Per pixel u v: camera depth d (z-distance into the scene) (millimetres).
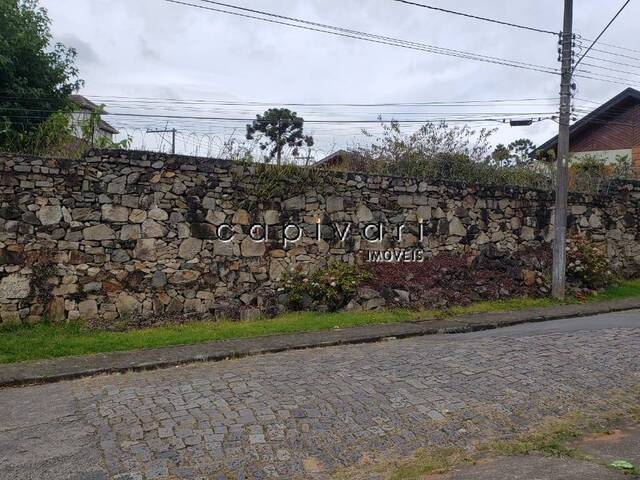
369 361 7094
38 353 7633
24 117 17203
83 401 5828
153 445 4617
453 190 12727
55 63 19062
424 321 10023
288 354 7824
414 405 5441
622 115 24250
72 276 9289
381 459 4422
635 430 5004
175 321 9688
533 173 15727
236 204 10500
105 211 9516
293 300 10555
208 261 10250
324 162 12625
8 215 8914
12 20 17875
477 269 12703
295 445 4613
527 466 4238
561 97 12523
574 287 13258
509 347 7641
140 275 9734
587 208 14969
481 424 5043
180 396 5832
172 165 9992
